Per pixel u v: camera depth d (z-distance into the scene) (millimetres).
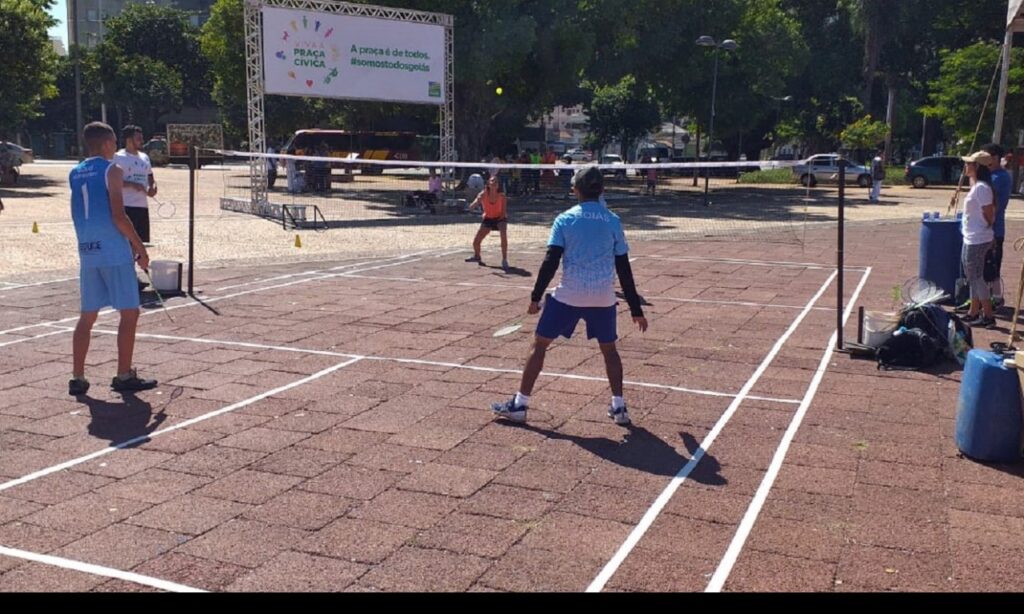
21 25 35406
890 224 22781
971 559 4258
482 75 30781
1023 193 35562
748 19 42594
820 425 6199
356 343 8625
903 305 8398
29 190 30844
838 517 4719
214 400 6750
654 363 7883
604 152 78062
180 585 3986
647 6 37312
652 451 5703
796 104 58219
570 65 33969
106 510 4785
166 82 73812
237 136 61719
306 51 24312
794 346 8516
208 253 15906
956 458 5574
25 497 4949
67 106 78500
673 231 20672
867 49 55094
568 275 6062
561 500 4938
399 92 26172
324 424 6211
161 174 44219
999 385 5391
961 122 37469
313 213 23625
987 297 9320
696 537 4484
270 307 10445
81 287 6820
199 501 4906
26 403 6648
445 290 11766
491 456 5609
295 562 4211
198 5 99812
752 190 40750
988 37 51281
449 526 4605
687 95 43938
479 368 7715
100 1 104625
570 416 6406
